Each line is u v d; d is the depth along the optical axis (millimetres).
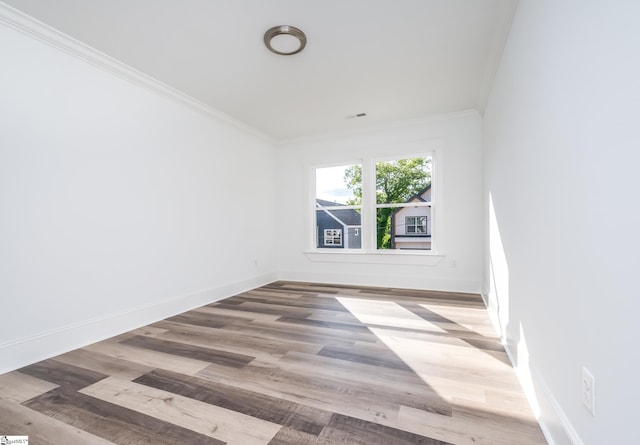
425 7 1849
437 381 1619
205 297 3305
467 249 3676
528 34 1484
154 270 2744
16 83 1863
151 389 1568
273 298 3543
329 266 4461
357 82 2811
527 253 1512
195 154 3232
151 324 2633
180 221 3029
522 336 1611
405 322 2596
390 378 1654
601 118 795
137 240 2596
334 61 2451
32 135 1934
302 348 2076
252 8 1842
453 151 3725
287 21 1964
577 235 946
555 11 1117
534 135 1382
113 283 2395
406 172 4105
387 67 2549
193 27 2012
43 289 1969
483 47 2266
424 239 4016
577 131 941
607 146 767
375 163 4230
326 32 2082
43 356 1946
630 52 664
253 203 4207
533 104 1397
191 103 3123
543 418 1232
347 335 2311
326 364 1830
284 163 4711
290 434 1215
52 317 2012
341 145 4352
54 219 2037
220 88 2902
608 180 761
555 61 1119
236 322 2666
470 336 2260
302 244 4633
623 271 695
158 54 2324
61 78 2090
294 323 2617
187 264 3100
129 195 2537
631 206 663
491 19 1954
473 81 2799
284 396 1490
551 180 1168
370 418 1310
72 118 2152
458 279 3725
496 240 2447
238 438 1197
